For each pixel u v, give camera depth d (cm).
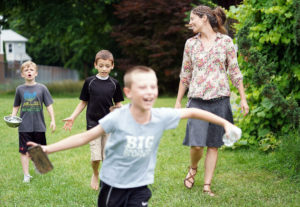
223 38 420
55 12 2073
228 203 390
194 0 1866
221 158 560
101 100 435
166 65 1856
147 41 1903
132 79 251
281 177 466
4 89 2138
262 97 578
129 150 262
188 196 410
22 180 484
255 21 570
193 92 423
